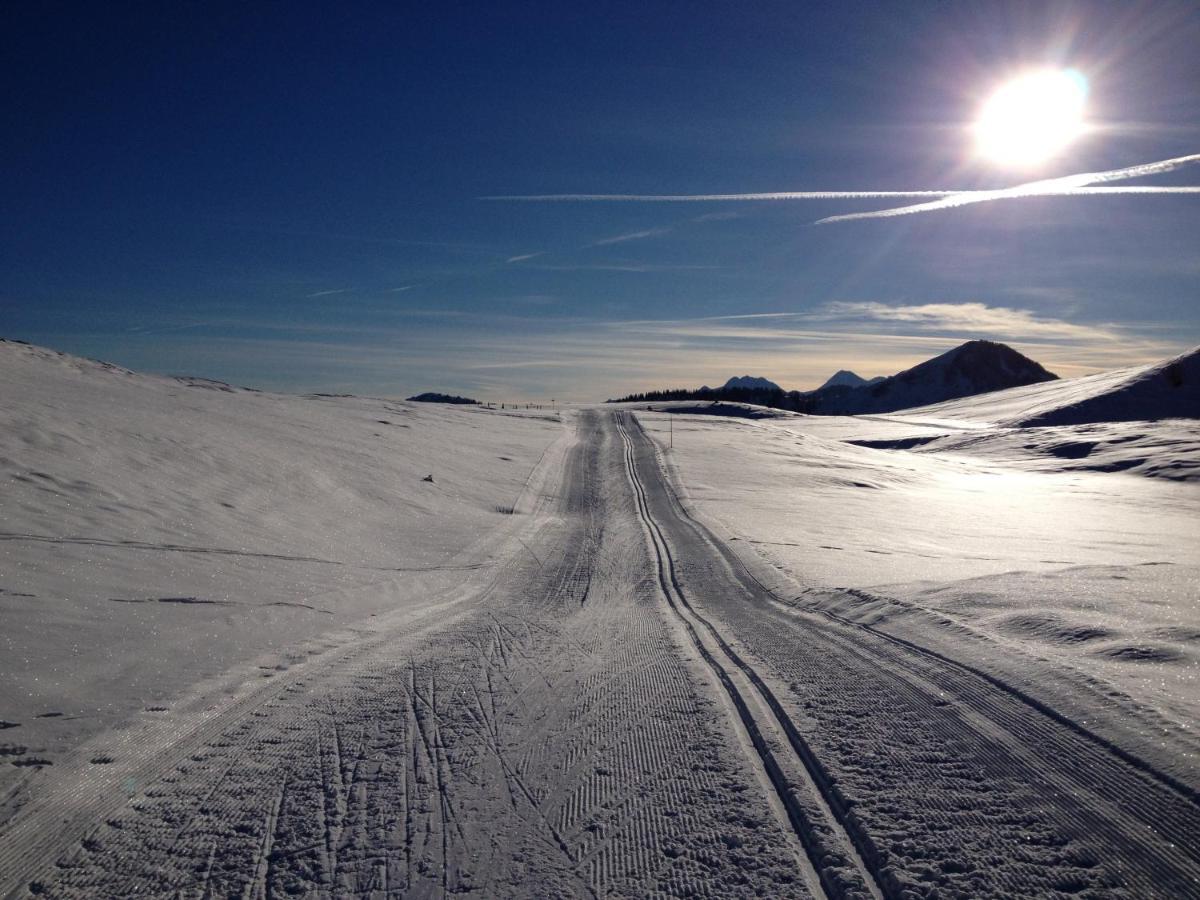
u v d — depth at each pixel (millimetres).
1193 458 46750
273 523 14289
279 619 8734
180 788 4453
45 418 16281
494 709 5746
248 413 27516
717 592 11586
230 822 4047
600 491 27719
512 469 30531
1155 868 3184
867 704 5340
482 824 3969
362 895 3361
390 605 10500
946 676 5617
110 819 4098
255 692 6188
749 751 4754
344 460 23125
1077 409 83562
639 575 13758
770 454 42469
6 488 11570
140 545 10711
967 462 51969
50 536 10094
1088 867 3260
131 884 3492
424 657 7402
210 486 15500
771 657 6906
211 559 10922
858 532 19969
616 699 5902
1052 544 19375
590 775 4516
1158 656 5223
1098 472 48406
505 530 18891
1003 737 4488
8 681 5961
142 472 14758
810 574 12156
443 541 16562
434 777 4543
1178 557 16953
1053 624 6258
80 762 4816
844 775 4238
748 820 3906
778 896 3258
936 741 4594
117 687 6164
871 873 3354
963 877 3250
